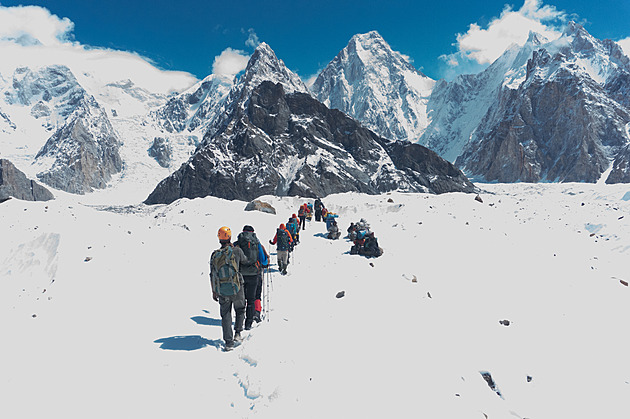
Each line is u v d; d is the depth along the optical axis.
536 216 21.73
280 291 9.92
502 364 7.79
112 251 11.62
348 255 13.83
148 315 8.02
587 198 36.91
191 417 4.50
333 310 8.56
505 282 11.89
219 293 6.59
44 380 5.04
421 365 6.71
